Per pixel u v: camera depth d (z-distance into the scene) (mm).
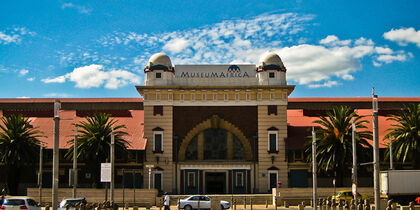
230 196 62531
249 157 70312
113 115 77438
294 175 69688
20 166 65062
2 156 62469
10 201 40781
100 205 42750
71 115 77625
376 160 34375
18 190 69062
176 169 69875
